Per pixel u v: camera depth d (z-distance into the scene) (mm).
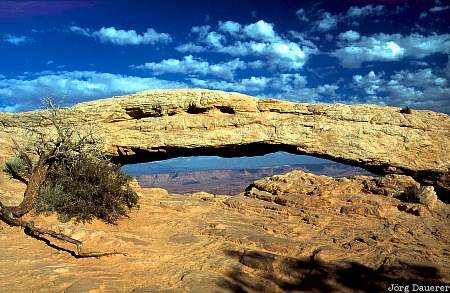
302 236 10891
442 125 29531
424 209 13141
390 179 15430
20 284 7730
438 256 9469
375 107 30828
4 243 9961
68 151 13211
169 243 10719
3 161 21094
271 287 7918
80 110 30297
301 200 13953
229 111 31000
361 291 7758
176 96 30578
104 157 15023
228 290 7766
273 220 12578
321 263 8914
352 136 29438
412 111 30344
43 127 29484
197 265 9148
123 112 30688
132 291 7664
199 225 12211
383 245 10094
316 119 30500
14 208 11312
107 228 11586
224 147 30625
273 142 30172
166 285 8047
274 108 31016
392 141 29109
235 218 13078
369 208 12836
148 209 14117
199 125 30359
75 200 11984
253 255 9352
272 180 17188
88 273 8352
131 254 9531
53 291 7422
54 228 10695
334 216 12703
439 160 28469
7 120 29594
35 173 11836
